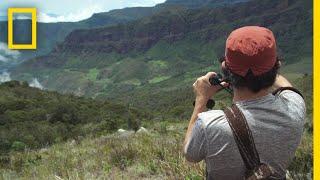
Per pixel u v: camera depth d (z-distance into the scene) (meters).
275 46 2.69
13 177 11.70
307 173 5.08
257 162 2.68
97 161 10.47
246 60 2.64
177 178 6.49
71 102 113.38
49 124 83.12
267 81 2.72
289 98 2.86
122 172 8.95
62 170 9.95
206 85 2.92
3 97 121.88
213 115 2.76
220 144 2.71
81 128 42.09
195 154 2.79
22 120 89.62
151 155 9.48
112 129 33.84
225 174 2.75
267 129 2.69
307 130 10.30
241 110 2.73
